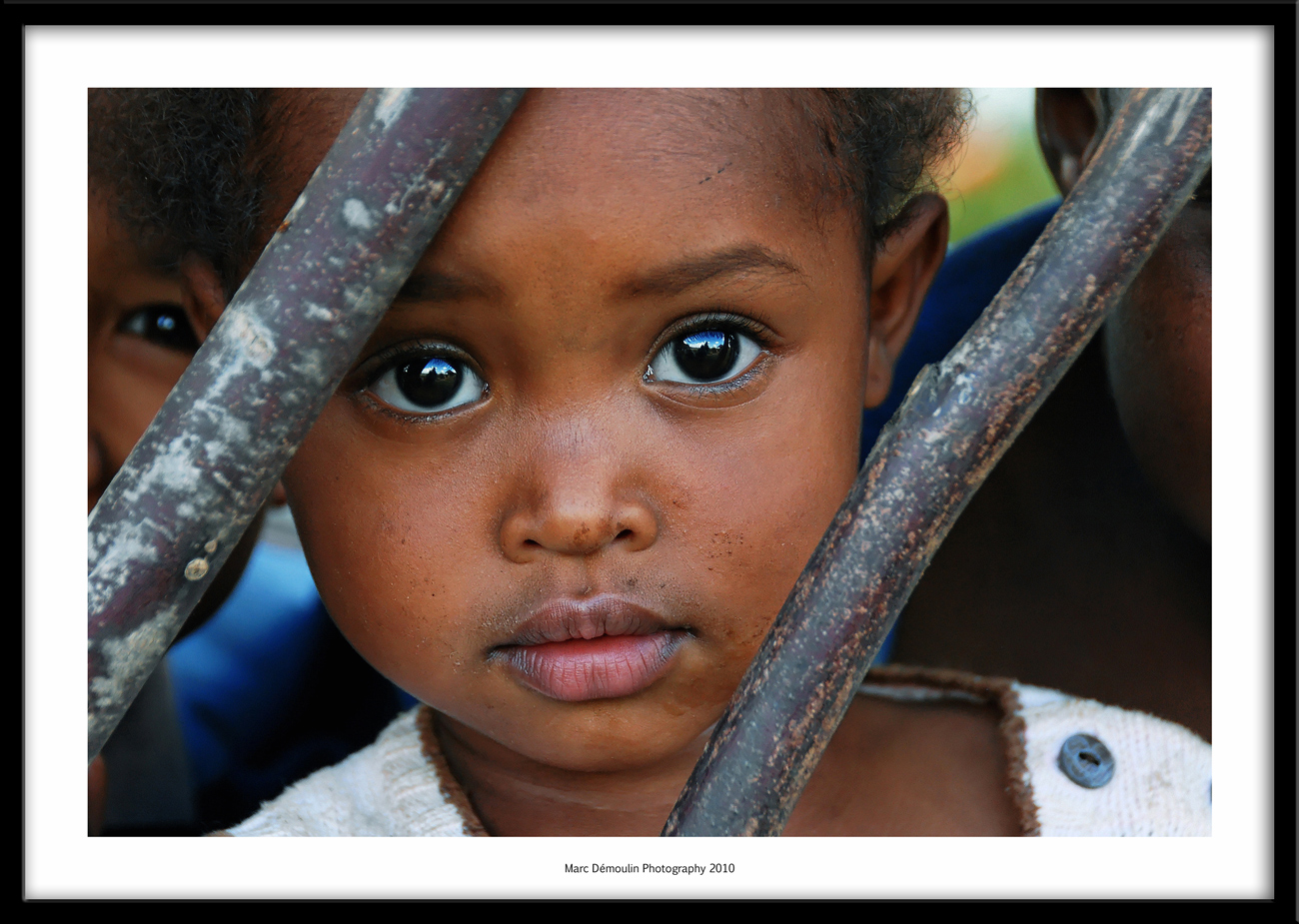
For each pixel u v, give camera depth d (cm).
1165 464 80
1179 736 74
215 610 98
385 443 56
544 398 54
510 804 69
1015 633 102
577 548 54
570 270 51
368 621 58
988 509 102
